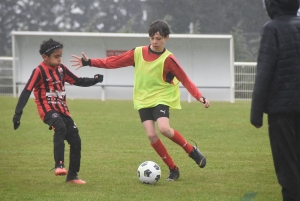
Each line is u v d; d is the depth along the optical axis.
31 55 61.81
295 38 14.27
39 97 18.70
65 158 25.31
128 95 60.97
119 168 22.41
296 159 14.55
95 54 60.69
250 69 59.59
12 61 62.84
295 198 14.41
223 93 59.44
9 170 21.95
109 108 49.50
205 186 18.81
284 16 14.53
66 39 60.62
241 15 79.44
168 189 18.27
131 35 58.12
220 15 80.25
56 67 18.91
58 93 18.86
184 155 25.77
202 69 59.69
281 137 14.38
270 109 14.36
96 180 19.88
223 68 59.25
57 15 91.44
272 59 14.17
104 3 89.75
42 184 19.11
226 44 58.59
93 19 89.38
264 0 15.00
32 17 91.56
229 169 22.22
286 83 14.20
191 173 21.31
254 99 14.20
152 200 16.66
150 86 19.06
